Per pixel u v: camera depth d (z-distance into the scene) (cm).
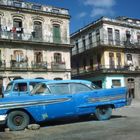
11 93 1572
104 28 4503
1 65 3375
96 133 952
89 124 1179
